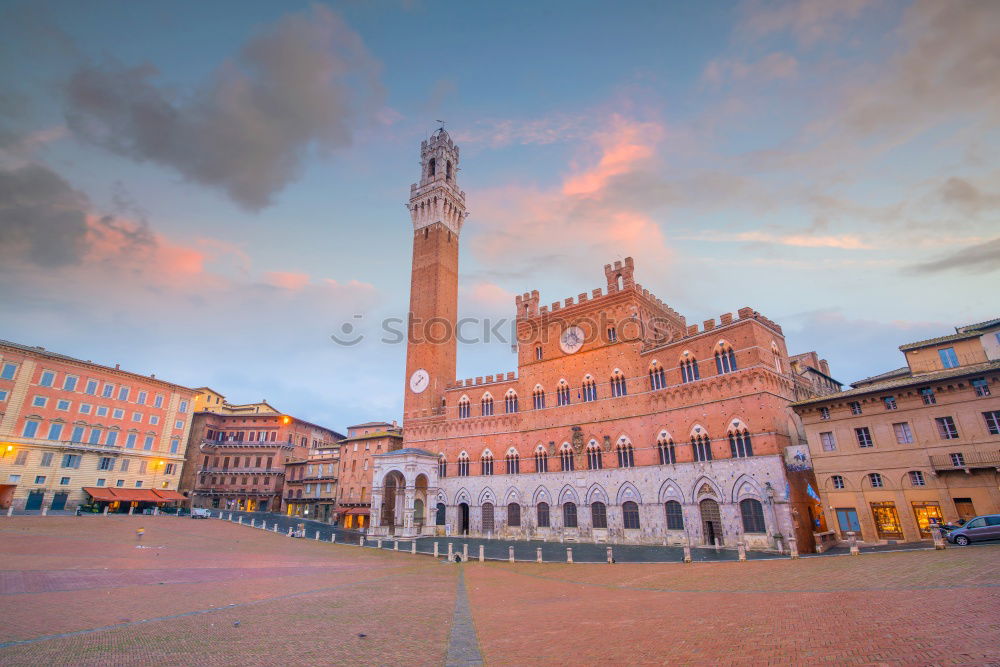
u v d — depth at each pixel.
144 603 25.77
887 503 48.38
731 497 58.38
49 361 86.81
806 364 77.00
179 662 16.30
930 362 51.22
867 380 66.81
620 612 23.47
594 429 74.50
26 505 80.94
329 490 109.12
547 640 18.83
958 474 44.81
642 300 78.38
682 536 62.16
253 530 77.31
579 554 56.97
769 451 56.00
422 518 91.25
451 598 29.81
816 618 18.50
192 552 49.62
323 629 21.22
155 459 100.44
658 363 69.81
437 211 112.00
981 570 24.92
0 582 29.33
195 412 126.75
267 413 130.50
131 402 98.12
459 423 90.81
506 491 81.81
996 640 13.65
